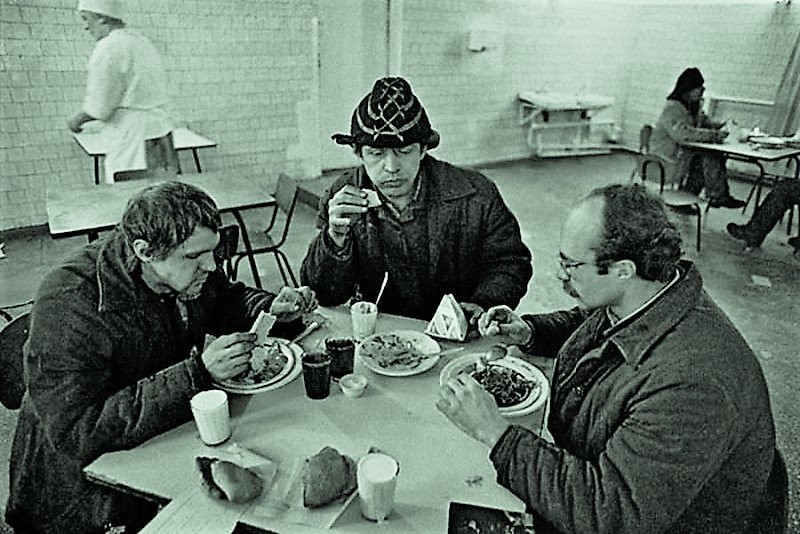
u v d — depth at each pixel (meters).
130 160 3.78
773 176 5.90
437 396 1.34
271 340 1.54
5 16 4.01
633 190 1.02
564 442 1.20
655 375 0.98
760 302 3.67
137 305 1.26
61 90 4.35
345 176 1.79
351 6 5.54
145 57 3.62
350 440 1.19
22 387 1.47
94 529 1.33
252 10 5.01
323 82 5.68
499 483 1.06
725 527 1.05
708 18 6.57
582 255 1.01
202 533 0.97
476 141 6.89
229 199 3.13
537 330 1.51
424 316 1.88
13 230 4.45
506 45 6.57
